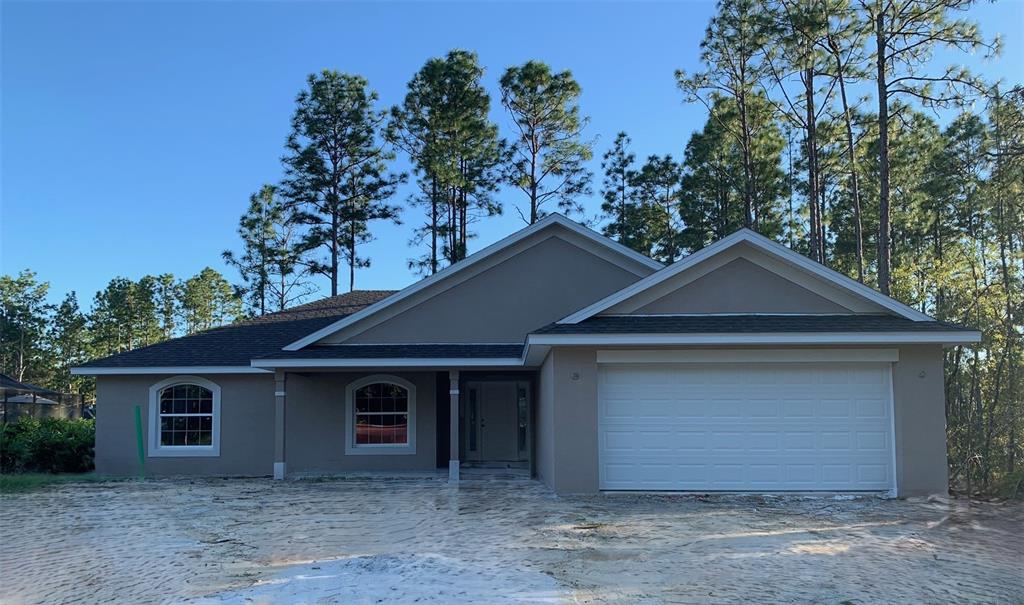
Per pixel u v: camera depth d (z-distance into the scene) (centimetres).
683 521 1048
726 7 2719
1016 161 1725
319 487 1494
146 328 5575
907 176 2806
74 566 834
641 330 1246
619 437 1312
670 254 4000
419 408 1797
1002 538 942
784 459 1293
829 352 1282
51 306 5638
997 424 1558
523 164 3588
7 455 1819
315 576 760
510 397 1867
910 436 1259
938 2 2038
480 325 1702
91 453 1903
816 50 2405
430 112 3572
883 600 668
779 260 1336
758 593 686
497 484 1510
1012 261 1744
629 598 669
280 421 1634
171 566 823
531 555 839
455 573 755
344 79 3731
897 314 1309
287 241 4053
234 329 2047
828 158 2902
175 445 1805
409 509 1189
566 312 1697
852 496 1258
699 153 3525
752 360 1293
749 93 2995
